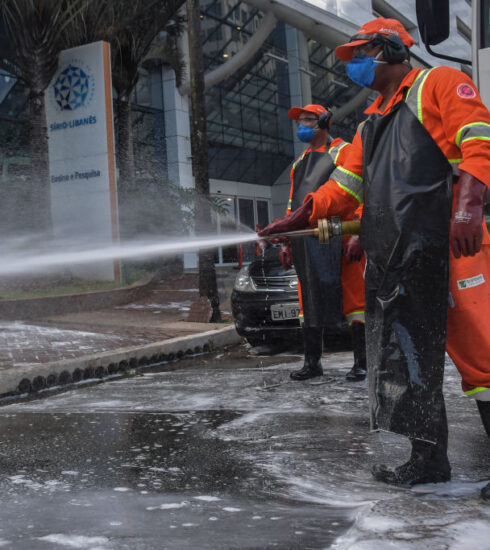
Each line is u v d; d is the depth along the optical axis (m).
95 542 1.88
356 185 2.51
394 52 2.30
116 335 7.36
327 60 28.11
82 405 4.28
